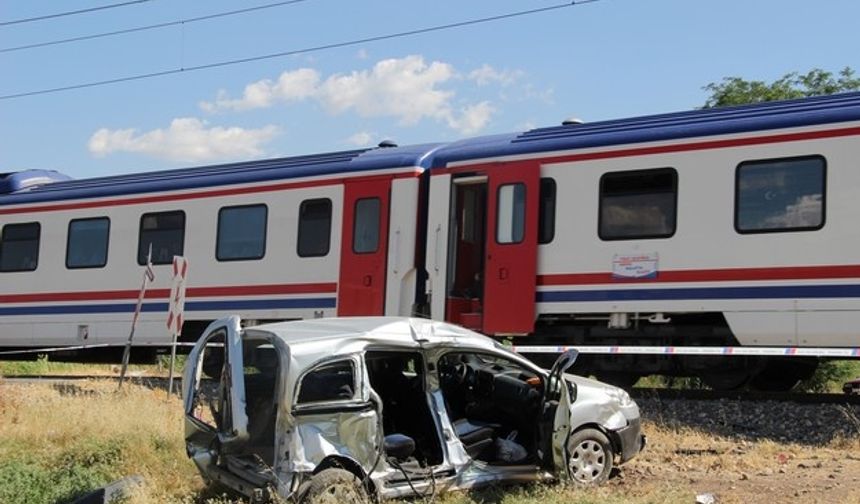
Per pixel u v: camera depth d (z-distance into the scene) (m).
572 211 13.30
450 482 7.82
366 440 7.39
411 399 8.30
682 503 7.63
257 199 16.33
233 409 7.21
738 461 9.61
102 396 12.87
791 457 9.84
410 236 14.68
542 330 14.12
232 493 8.25
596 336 13.63
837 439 10.59
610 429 8.68
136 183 18.03
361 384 7.44
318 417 7.21
